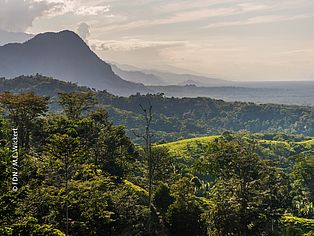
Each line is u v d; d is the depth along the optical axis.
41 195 23.27
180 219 35.34
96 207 26.67
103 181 31.12
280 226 43.69
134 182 53.88
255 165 35.25
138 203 38.50
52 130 30.89
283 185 35.94
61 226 25.56
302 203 59.91
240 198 31.14
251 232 30.92
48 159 26.28
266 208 32.88
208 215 32.31
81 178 30.11
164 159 54.03
